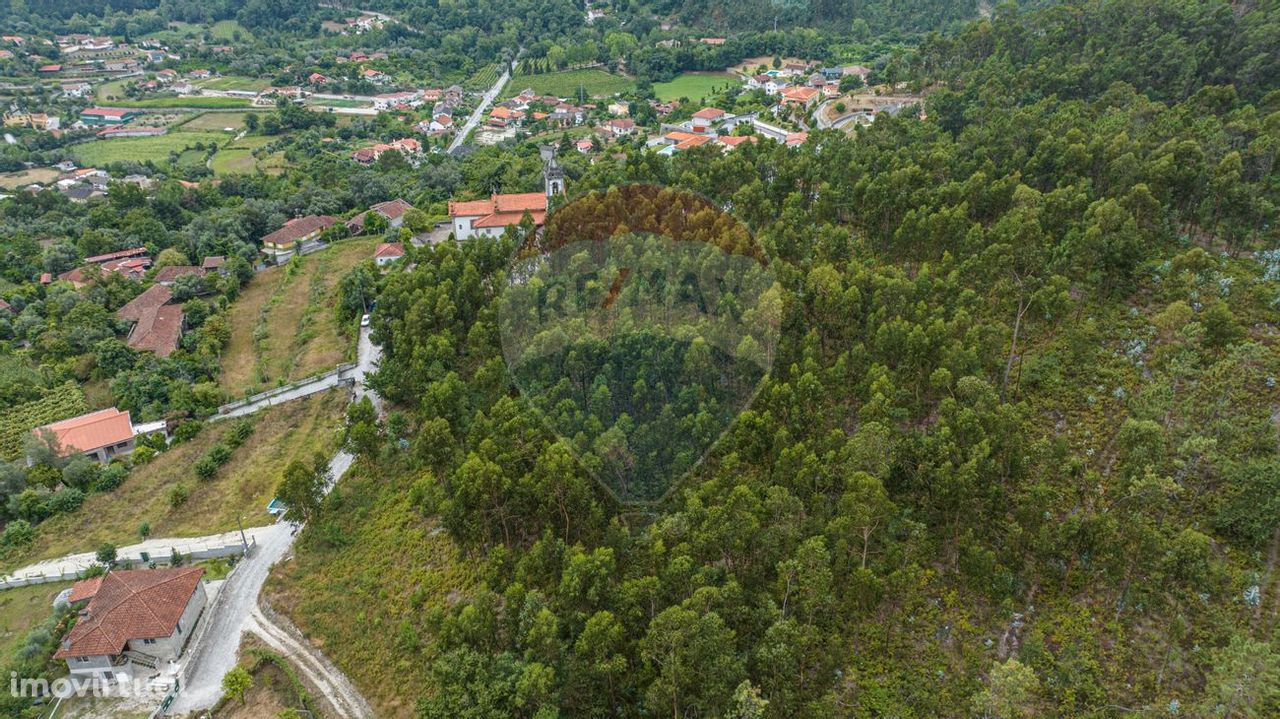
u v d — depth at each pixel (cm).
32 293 10944
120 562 6156
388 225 13188
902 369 5716
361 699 4725
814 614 4391
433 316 7169
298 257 12031
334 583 5556
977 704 3819
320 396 8306
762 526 4541
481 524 5031
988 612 4556
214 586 5778
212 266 11875
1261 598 4356
